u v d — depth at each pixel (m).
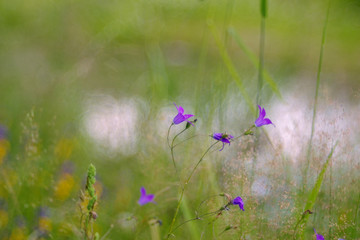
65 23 13.02
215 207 4.07
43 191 5.27
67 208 4.96
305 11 16.56
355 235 3.74
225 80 6.62
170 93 9.40
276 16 16.50
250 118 6.86
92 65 11.46
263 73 5.40
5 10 13.14
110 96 9.72
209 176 4.56
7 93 8.73
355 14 15.82
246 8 16.88
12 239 4.53
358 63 12.35
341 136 4.10
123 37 13.38
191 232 4.18
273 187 3.96
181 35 14.15
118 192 5.65
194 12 15.44
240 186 3.85
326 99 4.70
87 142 7.05
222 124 5.68
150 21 14.12
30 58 11.26
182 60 12.13
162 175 5.22
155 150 5.55
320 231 3.87
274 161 4.06
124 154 6.52
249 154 4.02
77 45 12.09
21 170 5.21
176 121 3.45
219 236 3.91
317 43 13.99
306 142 4.39
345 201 3.92
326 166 3.70
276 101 8.54
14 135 6.66
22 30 12.78
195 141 5.43
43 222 4.62
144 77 10.74
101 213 5.02
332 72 11.51
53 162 5.72
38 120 7.15
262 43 5.35
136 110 8.70
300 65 12.07
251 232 3.82
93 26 13.58
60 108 8.37
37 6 13.62
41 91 9.02
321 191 4.03
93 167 3.19
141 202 3.39
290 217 3.83
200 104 7.00
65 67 10.60
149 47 11.49
